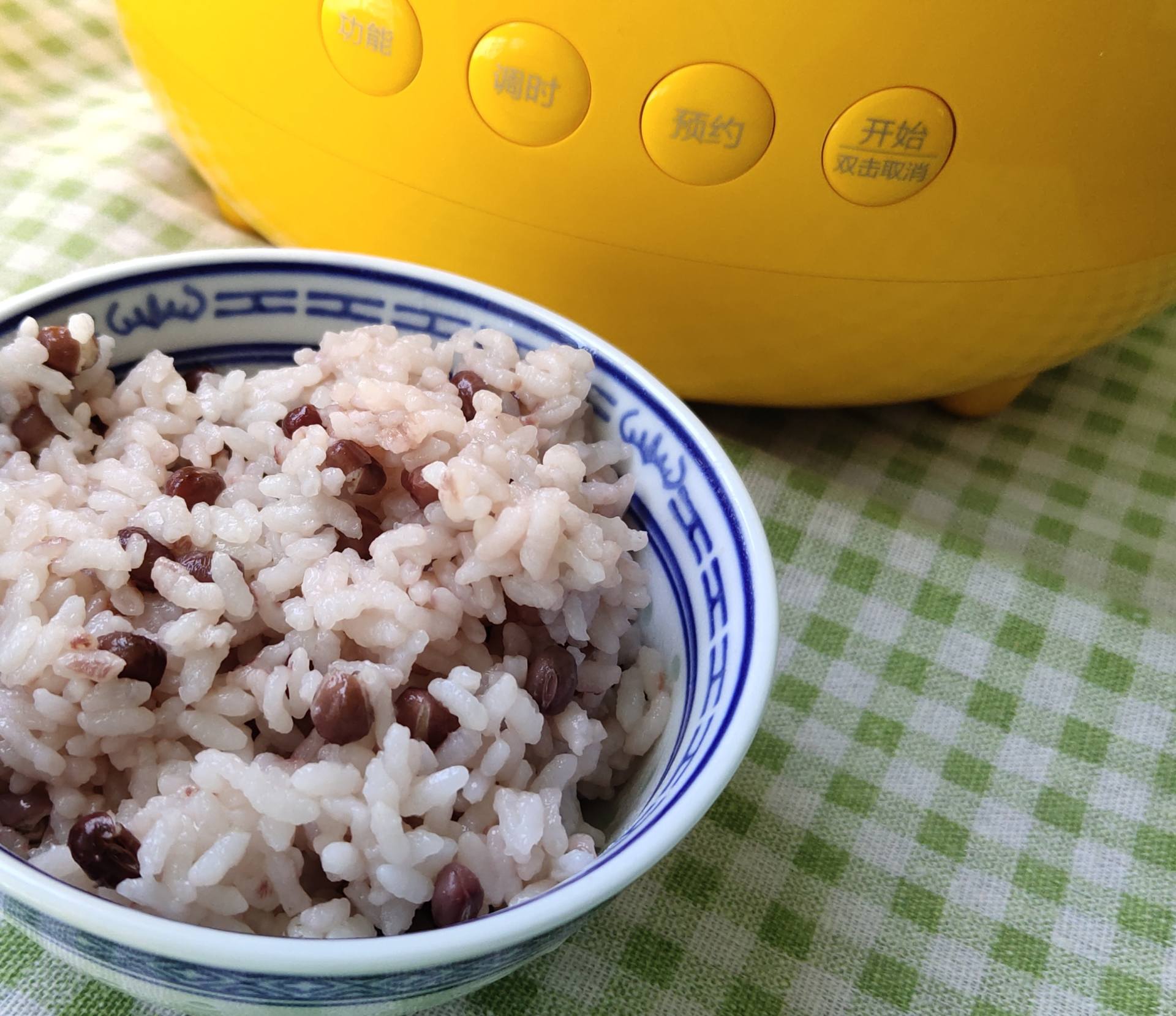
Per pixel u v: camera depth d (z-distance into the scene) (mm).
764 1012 153
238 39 189
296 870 128
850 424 258
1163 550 240
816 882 168
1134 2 157
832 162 174
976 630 206
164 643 133
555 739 149
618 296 204
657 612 160
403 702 135
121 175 261
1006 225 182
